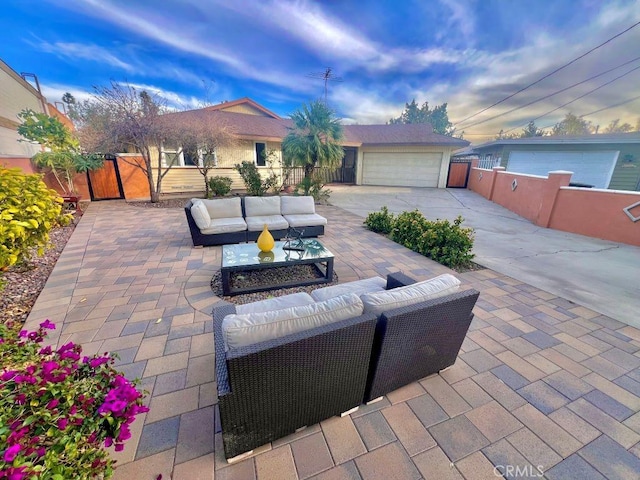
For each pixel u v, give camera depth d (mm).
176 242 4887
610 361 2197
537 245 5293
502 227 6715
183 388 1837
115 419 1112
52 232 5375
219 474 1356
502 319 2766
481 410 1747
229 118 11641
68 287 3219
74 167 7914
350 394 1631
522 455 1478
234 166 10984
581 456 1476
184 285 3314
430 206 9352
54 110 14492
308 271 3865
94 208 7781
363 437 1562
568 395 1868
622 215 5426
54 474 836
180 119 8609
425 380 1982
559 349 2334
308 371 1399
